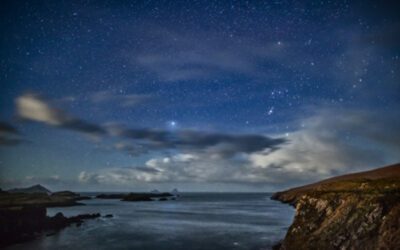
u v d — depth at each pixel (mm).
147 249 36656
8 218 42656
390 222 21781
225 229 52969
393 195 23891
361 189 28078
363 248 22016
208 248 37094
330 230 25172
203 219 69562
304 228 27906
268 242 40438
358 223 23562
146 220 67250
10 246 36781
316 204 29016
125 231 50312
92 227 53875
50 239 41406
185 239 43219
